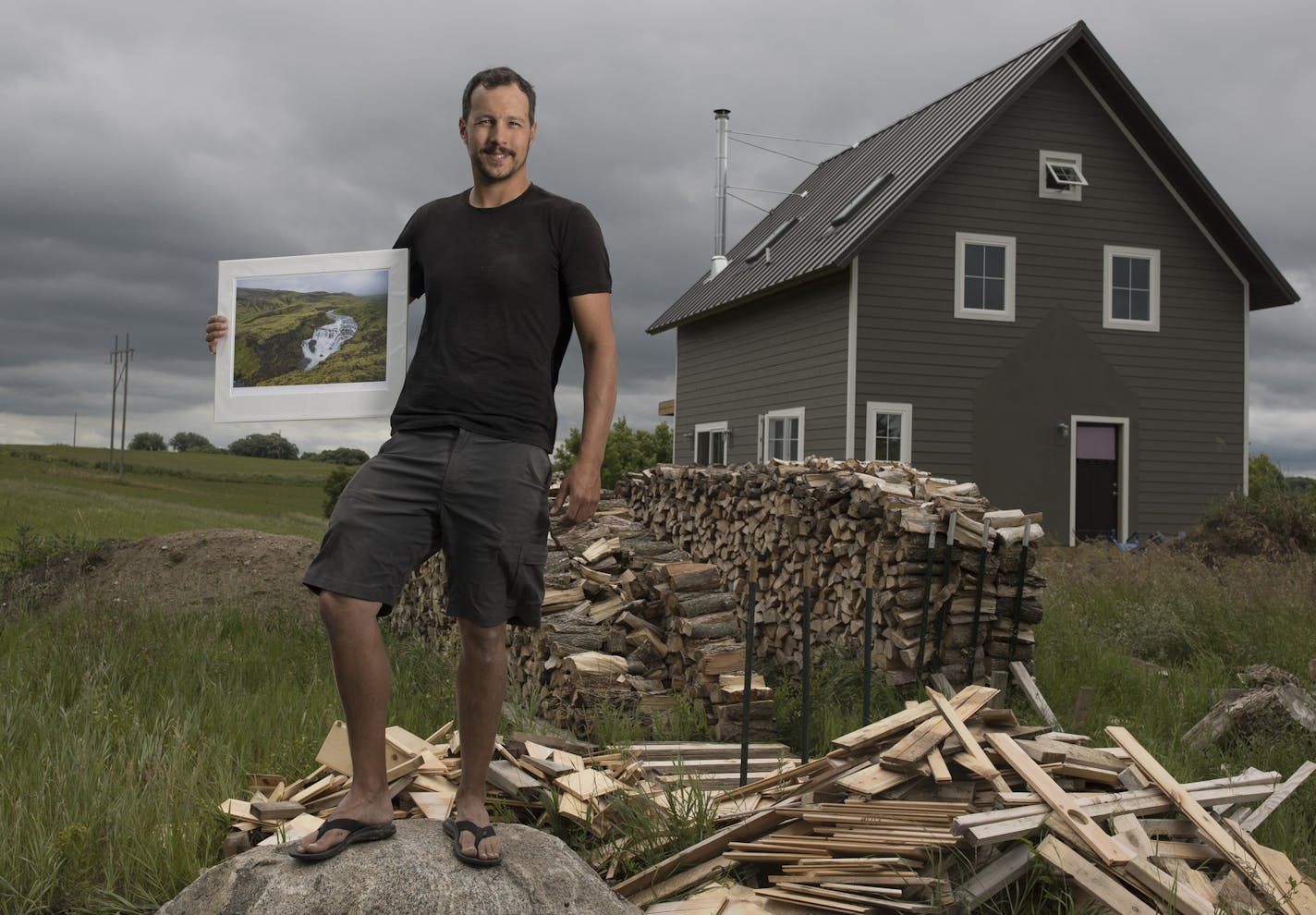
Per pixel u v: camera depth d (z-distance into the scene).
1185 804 3.64
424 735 4.98
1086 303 16.64
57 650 6.36
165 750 4.37
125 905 3.18
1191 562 11.41
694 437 21.69
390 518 2.62
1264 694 5.59
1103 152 16.80
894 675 6.36
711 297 20.72
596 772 3.97
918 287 15.88
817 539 7.40
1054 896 3.25
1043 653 7.47
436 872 2.61
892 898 3.25
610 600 7.15
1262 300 17.86
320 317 3.05
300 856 2.61
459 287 2.76
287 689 5.72
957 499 6.60
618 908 2.80
